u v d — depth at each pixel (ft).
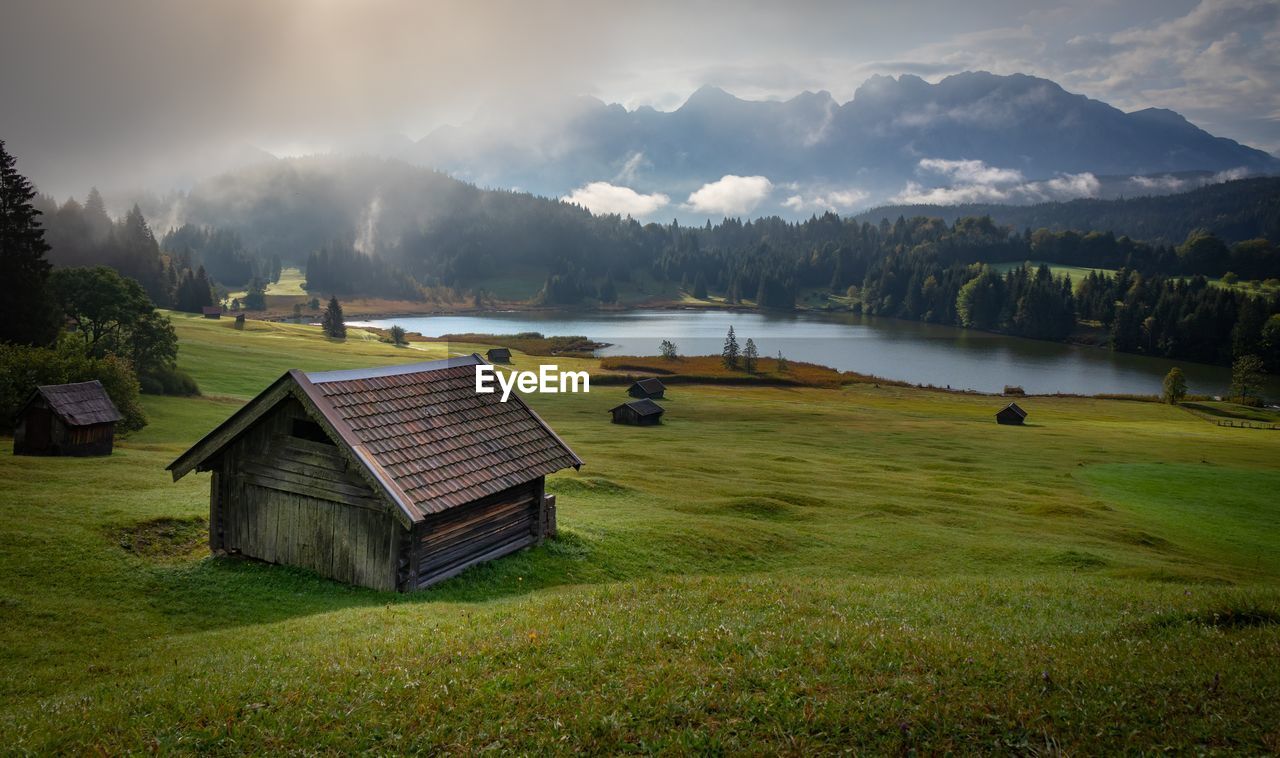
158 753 32.50
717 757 31.65
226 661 46.60
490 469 82.84
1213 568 119.96
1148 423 385.50
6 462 123.34
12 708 41.83
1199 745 30.71
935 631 49.11
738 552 107.55
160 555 80.28
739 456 230.89
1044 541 132.26
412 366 87.35
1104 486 205.57
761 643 43.34
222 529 80.89
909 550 119.14
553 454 91.86
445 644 45.14
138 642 58.59
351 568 74.23
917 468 232.94
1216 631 46.32
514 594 77.46
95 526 82.84
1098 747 30.94
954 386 542.98
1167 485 207.00
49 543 76.74
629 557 96.73
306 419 76.64
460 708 36.01
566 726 34.01
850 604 60.34
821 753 31.50
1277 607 50.42
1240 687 35.47
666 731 33.45
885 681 37.32
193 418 234.79
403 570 72.18
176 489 109.09
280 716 35.60
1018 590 74.74
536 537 91.76
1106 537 141.08
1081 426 361.51
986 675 37.93
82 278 278.87
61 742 33.78
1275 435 341.41
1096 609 61.93
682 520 121.08
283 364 396.98
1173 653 41.24
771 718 34.19
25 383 173.99
